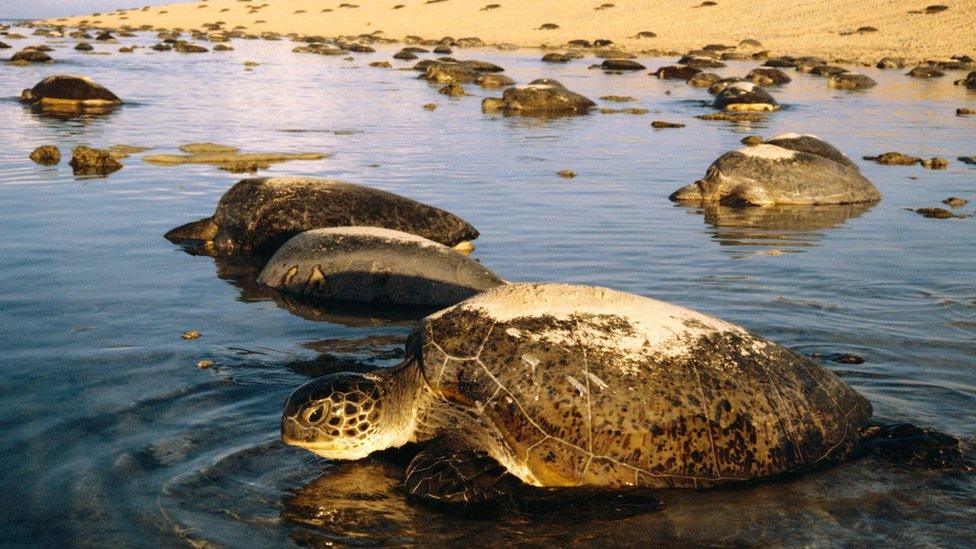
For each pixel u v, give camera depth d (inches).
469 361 205.6
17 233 415.5
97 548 166.4
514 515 183.5
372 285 332.5
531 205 501.0
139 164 610.2
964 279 354.6
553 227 447.8
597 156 691.4
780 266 377.1
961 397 238.8
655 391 198.2
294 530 175.6
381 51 2196.1
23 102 986.1
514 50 2210.9
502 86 1355.8
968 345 277.0
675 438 195.6
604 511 185.2
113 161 599.8
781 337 283.4
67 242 402.9
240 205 412.8
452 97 1175.6
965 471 201.9
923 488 195.5
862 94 1232.2
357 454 202.8
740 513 185.6
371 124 873.5
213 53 2006.6
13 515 176.2
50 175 564.1
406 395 210.4
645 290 338.0
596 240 422.6
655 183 582.9
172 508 180.7
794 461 201.6
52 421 217.5
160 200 497.7
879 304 320.5
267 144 718.5
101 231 425.7
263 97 1117.1
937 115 979.3
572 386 198.2
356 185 433.4
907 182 594.2
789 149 585.6
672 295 331.0
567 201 515.5
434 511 184.7
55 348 268.4
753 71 1406.3
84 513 177.6
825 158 561.9
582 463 194.7
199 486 190.1
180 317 303.9
